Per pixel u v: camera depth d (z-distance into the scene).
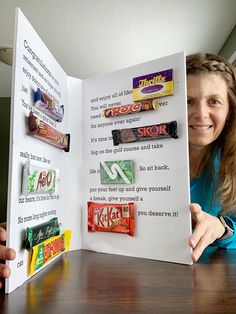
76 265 0.50
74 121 0.64
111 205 0.59
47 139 0.51
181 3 1.29
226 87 0.68
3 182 2.63
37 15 1.37
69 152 0.62
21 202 0.42
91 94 0.64
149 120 0.56
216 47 1.70
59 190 0.58
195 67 0.65
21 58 0.43
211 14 1.37
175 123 0.52
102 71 2.07
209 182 0.78
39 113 0.50
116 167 0.59
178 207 0.52
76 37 1.58
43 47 0.52
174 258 0.51
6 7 1.31
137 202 0.56
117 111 0.59
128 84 0.59
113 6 1.31
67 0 1.27
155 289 0.39
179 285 0.40
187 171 0.51
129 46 1.69
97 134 0.63
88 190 0.63
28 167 0.43
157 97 0.55
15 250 0.40
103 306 0.34
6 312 0.32
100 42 1.64
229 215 0.73
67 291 0.38
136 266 0.49
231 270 0.46
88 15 1.38
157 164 0.55
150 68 0.56
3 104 2.78
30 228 0.44
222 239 0.60
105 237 0.59
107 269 0.48
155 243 0.53
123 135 0.58
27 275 0.43
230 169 0.75
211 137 0.69
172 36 1.57
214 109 0.66
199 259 0.53
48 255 0.49
